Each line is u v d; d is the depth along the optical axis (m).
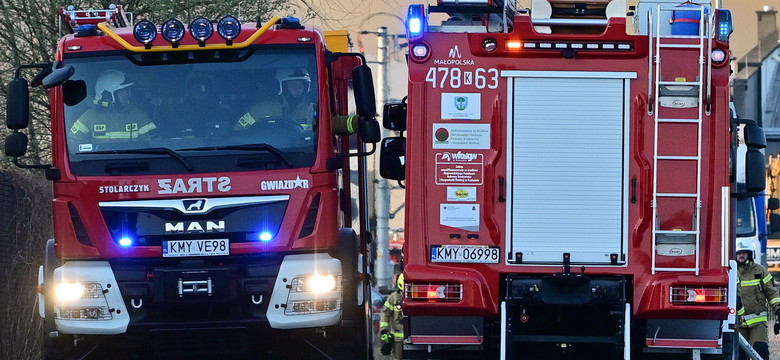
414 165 27.16
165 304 28.47
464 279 26.95
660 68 26.92
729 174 26.94
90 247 28.70
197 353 29.14
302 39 29.42
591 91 27.08
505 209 27.06
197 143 28.95
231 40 29.22
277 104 29.20
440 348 27.88
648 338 27.33
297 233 28.69
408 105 27.28
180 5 47.12
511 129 27.12
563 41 27.08
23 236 40.97
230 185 28.69
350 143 34.09
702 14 26.92
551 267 26.97
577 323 27.94
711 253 26.73
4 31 47.94
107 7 47.94
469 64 27.25
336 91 32.94
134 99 29.23
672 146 26.86
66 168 28.97
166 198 28.70
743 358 38.50
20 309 39.88
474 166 27.16
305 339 29.64
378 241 70.56
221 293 28.45
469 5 27.83
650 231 26.88
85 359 29.55
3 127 48.31
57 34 47.69
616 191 26.97
